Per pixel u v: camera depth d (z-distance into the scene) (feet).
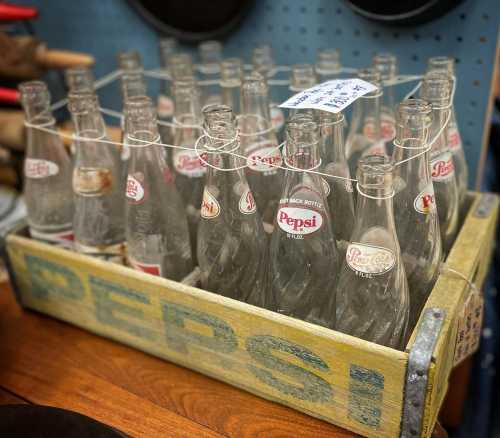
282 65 3.04
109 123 3.88
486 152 2.92
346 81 1.91
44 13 3.77
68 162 2.47
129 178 2.08
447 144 2.09
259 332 1.73
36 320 2.39
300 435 1.74
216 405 1.88
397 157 1.84
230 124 1.77
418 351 1.48
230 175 1.92
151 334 2.04
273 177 2.22
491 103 2.58
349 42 2.80
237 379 1.90
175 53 2.89
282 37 2.97
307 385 1.73
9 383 2.03
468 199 2.39
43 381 2.03
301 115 1.78
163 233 2.14
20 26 3.85
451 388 3.12
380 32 2.69
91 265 2.05
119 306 2.07
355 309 1.78
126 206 2.13
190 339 1.94
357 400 1.64
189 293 1.83
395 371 1.51
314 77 2.30
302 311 1.97
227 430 1.78
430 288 1.94
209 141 1.78
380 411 1.61
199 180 2.28
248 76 2.20
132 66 2.74
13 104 3.22
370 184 1.58
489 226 2.16
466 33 2.49
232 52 3.16
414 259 1.93
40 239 2.41
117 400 1.92
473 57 2.52
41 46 3.25
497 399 3.49
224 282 2.04
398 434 1.61
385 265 1.69
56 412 1.60
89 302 2.16
